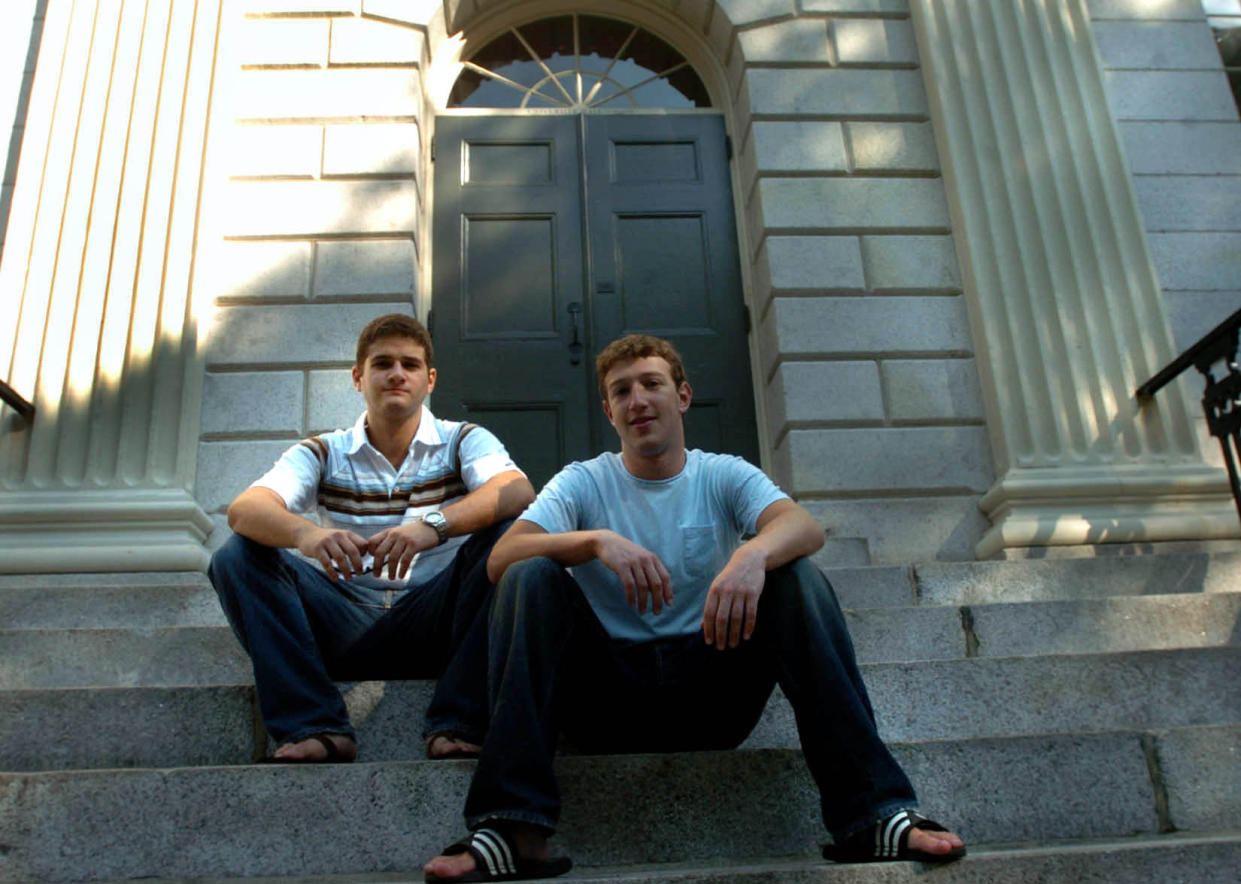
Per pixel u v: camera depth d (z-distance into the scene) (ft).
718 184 16.35
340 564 6.33
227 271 13.91
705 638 5.60
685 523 6.50
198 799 5.63
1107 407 13.52
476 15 17.07
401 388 7.50
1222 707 7.28
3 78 14.76
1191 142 15.39
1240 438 9.91
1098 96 15.30
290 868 5.53
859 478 13.62
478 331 15.31
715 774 5.84
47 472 12.41
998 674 7.25
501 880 4.89
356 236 14.30
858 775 5.21
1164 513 12.95
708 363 15.38
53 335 12.98
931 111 15.55
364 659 6.97
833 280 14.55
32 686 8.03
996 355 13.85
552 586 5.62
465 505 6.89
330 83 14.99
